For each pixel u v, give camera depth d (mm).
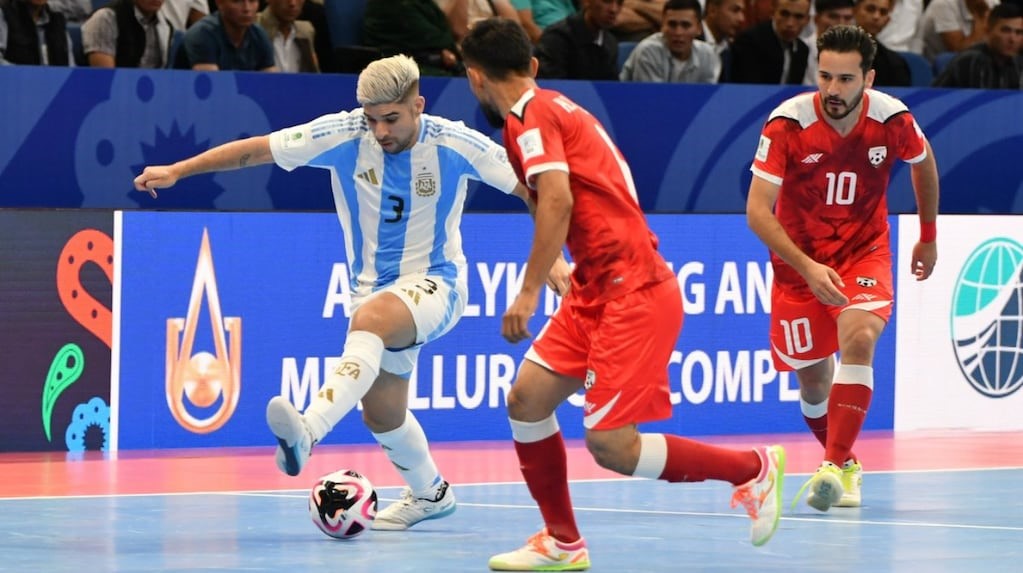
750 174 30672
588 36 31484
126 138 26781
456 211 18828
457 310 18969
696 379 30094
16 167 26188
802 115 20266
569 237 15672
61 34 29172
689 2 32281
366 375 17234
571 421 29641
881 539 18125
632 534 18453
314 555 16781
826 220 20812
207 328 27344
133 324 26859
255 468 24828
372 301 17984
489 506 21094
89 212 26484
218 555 16703
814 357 21734
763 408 30688
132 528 18750
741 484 15883
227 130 27266
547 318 29312
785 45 33688
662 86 29781
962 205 31828
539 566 15844
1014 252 32156
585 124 15547
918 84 35625
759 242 30547
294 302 27875
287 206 28422
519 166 15617
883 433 30672
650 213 29625
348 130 18328
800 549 17344
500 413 29109
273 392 27797
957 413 31797
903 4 36875
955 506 21188
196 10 31734
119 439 26859
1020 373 32281
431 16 31547
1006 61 34656
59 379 26453
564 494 15969
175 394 27156
